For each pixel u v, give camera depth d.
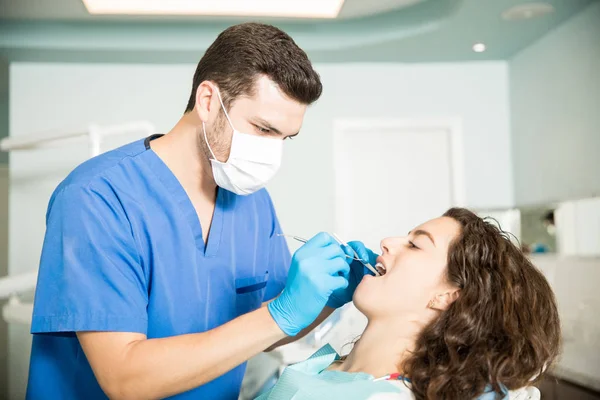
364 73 4.49
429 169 4.53
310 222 4.36
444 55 4.34
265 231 1.54
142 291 1.18
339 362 1.40
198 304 1.31
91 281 1.10
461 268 1.20
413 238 1.31
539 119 4.04
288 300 1.07
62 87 4.25
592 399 2.48
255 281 1.46
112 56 4.12
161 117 4.29
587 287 2.84
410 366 1.14
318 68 4.49
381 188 4.52
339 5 3.77
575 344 2.76
